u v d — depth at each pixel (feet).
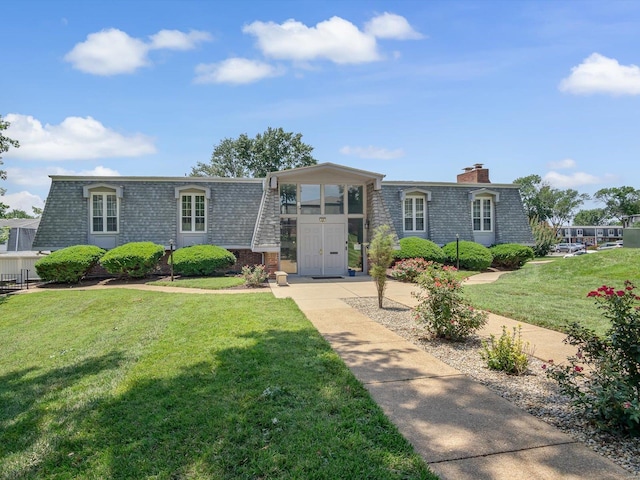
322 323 23.29
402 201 61.72
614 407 9.75
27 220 90.89
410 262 43.47
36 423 11.43
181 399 12.36
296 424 10.50
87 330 24.00
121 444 9.93
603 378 10.52
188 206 55.47
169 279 47.42
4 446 10.23
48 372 16.17
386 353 17.29
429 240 58.29
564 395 11.68
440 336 19.70
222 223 55.62
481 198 65.62
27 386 14.64
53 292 40.09
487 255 55.47
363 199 50.62
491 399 12.37
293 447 9.36
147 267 47.34
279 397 12.22
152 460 9.10
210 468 8.64
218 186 57.21
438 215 62.95
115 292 38.29
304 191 49.44
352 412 11.21
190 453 9.29
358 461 8.77
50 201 51.83
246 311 26.25
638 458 8.86
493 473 8.36
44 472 8.92
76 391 13.76
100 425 10.99
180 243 54.49
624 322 10.62
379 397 12.51
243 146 131.85
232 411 11.34
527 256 59.52
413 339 19.67
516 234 65.67
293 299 31.83
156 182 55.31
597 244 195.93
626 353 10.43
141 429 10.59
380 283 28.19
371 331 21.30
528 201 220.02
